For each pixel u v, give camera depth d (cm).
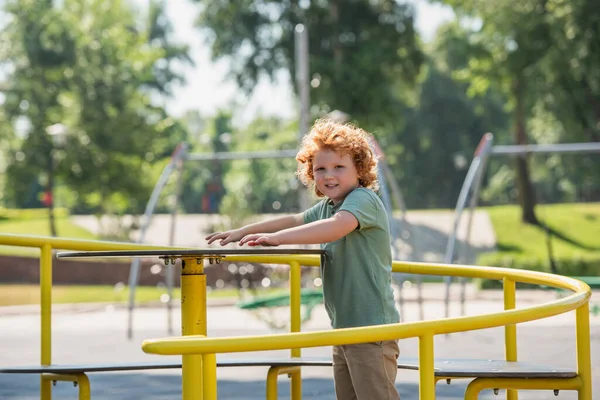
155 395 1336
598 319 2453
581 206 7175
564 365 1614
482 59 6141
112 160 6059
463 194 2333
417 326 495
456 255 6075
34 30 6003
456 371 660
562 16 5184
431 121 10288
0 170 6100
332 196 680
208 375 501
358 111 5947
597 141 6003
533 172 8962
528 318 537
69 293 4538
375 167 690
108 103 6097
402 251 6038
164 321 2709
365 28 6116
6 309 3234
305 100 3800
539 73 5719
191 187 10400
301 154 693
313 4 6009
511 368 677
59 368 742
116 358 1797
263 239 612
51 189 6044
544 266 4534
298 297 842
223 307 3212
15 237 788
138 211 7156
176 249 701
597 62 5134
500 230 6581
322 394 1328
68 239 801
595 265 4494
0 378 1525
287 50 5947
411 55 6169
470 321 511
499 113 10306
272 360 797
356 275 655
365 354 642
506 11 5638
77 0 6231
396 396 652
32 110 5950
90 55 6084
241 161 10075
